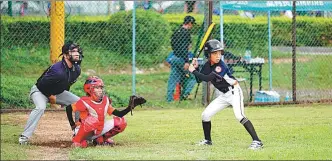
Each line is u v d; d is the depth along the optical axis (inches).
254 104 1481.3
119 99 1475.1
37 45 1996.8
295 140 998.4
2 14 1988.2
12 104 1402.6
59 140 1011.3
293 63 1519.4
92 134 928.9
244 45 2155.5
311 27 2062.0
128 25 2046.0
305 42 2103.8
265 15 2306.8
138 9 2156.7
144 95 1616.6
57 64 956.0
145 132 1090.7
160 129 1128.2
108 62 1996.8
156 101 1517.0
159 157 816.9
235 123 1205.7
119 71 1974.7
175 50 1517.0
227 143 966.4
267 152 854.5
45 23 2000.5
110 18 2073.1
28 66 1861.5
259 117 1291.8
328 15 1962.4
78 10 2218.3
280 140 997.8
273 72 1898.4
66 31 2047.2
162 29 2091.5
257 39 2180.1
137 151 877.2
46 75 953.5
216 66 905.5
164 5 2340.1
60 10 1395.2
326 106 1482.5
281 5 1578.5
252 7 1568.7
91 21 2064.5
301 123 1203.2
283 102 1502.2
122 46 2046.0
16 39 1971.0
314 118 1277.1
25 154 856.9
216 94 1498.5
